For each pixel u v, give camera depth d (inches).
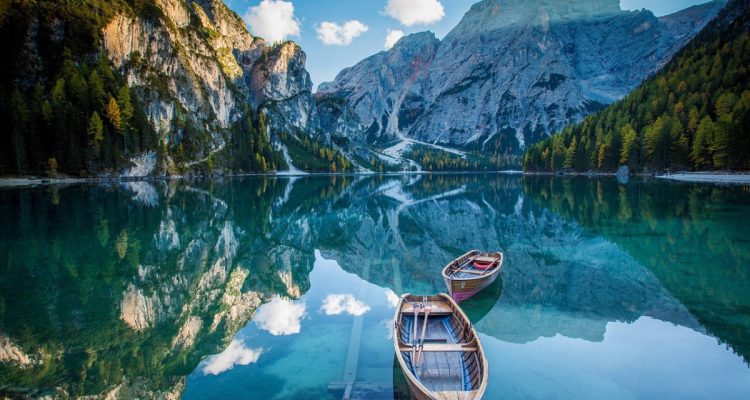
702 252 1234.0
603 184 4148.6
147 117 6013.8
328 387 527.2
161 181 4722.0
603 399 504.4
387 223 2096.5
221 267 1190.9
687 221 1716.3
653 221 1753.2
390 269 1223.5
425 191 4227.4
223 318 801.6
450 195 3663.9
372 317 805.9
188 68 7839.6
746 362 598.5
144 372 570.6
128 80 6200.8
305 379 547.5
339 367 583.8
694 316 775.1
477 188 4505.4
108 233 1491.1
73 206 2139.5
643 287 949.8
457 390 454.9
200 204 2500.0
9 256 1160.8
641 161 5319.9
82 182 4001.0
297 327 748.6
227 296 942.4
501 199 3120.1
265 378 553.0
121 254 1230.3
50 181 3865.7
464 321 600.1
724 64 6097.4
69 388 526.3
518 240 1557.6
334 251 1480.1
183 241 1466.5
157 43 7106.3
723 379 553.0
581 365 593.6
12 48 5004.9
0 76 4842.5
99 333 702.5
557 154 7317.9
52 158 3996.1
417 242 1621.6
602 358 613.9
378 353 631.8
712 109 5088.6
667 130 4985.2
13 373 561.9
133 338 692.1
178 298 909.8
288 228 1902.1
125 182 4239.7
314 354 628.1
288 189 4165.8
